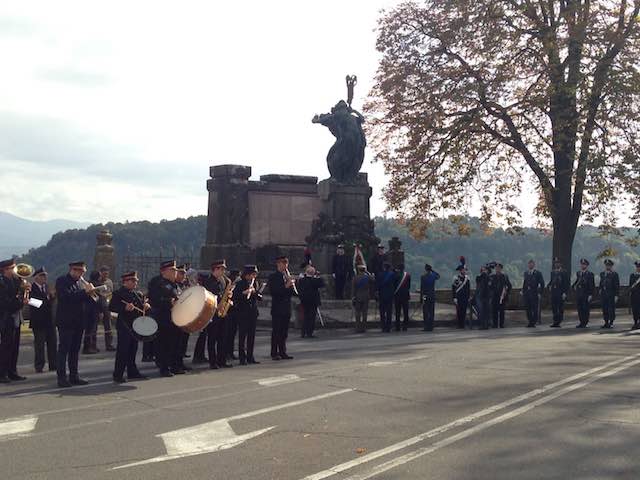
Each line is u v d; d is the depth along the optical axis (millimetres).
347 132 29969
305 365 13094
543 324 24641
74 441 7438
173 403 9539
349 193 29578
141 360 15008
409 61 32688
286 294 14359
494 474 6098
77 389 10922
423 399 9398
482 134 32094
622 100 29250
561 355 13883
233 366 13500
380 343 17203
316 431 7734
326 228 28391
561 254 33031
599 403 8969
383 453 6812
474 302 22938
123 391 10648
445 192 32188
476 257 117625
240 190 30594
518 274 111625
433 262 111625
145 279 29312
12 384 11578
